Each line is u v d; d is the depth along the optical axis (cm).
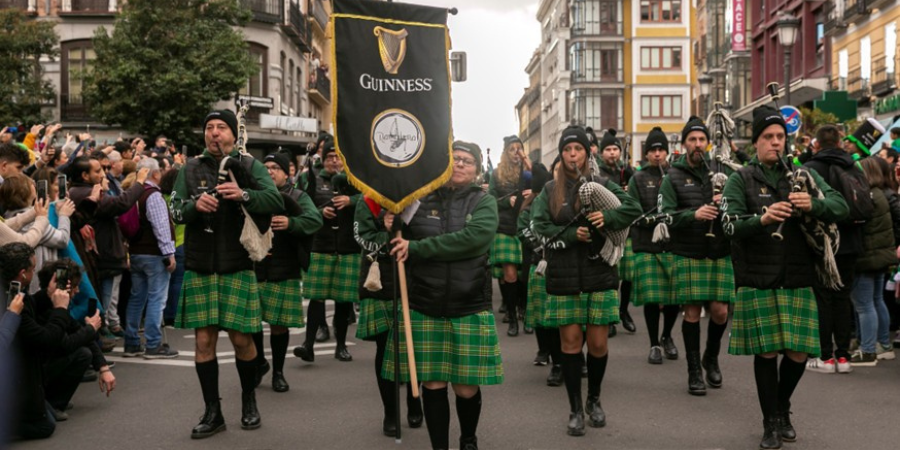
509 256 1074
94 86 2998
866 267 876
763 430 627
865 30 3038
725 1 4809
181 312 607
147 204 938
